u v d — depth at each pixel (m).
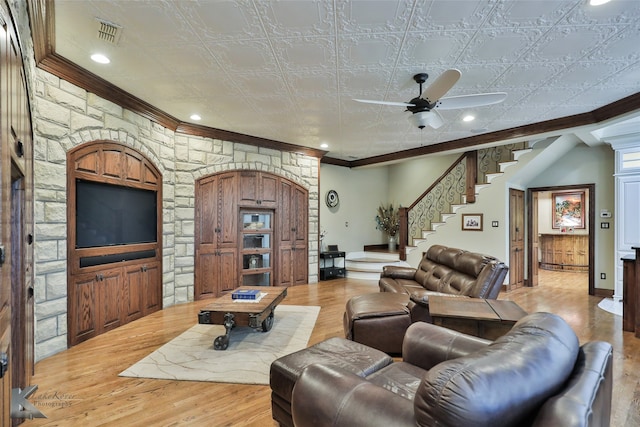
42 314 2.91
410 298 3.01
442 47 2.71
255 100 3.92
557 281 7.20
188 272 5.01
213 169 5.29
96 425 1.98
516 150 5.77
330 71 3.15
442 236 6.67
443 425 0.85
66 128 3.14
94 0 2.12
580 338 3.58
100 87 3.43
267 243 6.04
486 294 3.04
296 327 3.82
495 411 0.86
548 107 4.14
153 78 3.32
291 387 1.75
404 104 3.02
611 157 5.73
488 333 2.31
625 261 3.85
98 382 2.50
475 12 2.25
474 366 0.94
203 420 2.04
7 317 1.30
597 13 2.24
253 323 3.05
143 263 4.21
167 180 4.68
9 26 1.35
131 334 3.55
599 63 2.97
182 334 3.55
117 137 3.76
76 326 3.25
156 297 4.45
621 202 5.23
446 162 7.70
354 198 8.37
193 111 4.33
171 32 2.50
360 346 2.06
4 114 1.23
